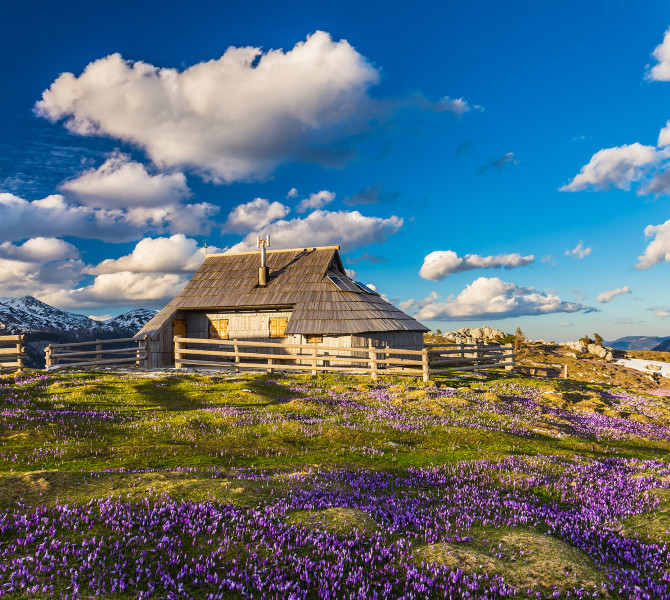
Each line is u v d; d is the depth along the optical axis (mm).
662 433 19297
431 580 5344
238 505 7113
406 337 36656
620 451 14641
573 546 6684
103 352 29172
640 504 8516
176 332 36656
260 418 15984
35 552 5301
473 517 7633
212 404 18438
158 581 5035
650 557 6383
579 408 23328
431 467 11109
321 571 5500
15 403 16875
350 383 25109
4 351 26594
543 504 8523
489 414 18891
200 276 40531
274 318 36062
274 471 10008
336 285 36062
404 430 15344
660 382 53781
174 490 7453
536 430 16672
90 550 5453
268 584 5160
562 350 75062
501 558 6078
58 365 27266
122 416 15852
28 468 9828
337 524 6750
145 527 6133
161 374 25922
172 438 13102
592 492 9219
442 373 29500
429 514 7703
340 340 32656
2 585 4594
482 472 10680
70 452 11133
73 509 6453
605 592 5398
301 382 24797
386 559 5902
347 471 10258
